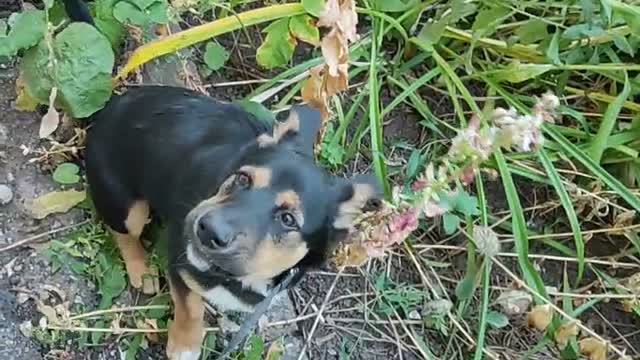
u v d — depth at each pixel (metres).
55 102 0.78
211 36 0.81
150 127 0.73
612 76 0.91
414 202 0.69
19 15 0.77
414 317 0.85
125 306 0.76
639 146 0.91
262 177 0.66
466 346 0.85
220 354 0.78
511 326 0.87
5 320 0.73
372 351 0.83
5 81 0.81
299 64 0.90
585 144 0.90
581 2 0.86
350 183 0.69
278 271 0.69
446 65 0.90
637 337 0.89
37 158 0.79
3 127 0.79
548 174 0.86
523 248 0.83
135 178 0.74
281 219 0.66
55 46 0.76
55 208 0.77
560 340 0.82
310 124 0.70
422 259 0.87
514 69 0.89
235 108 0.76
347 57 0.78
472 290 0.84
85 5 0.79
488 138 0.65
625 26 0.89
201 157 0.71
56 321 0.73
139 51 0.79
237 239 0.64
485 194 0.91
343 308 0.84
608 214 0.91
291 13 0.82
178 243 0.70
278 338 0.81
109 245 0.78
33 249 0.76
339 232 0.69
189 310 0.73
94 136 0.75
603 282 0.88
